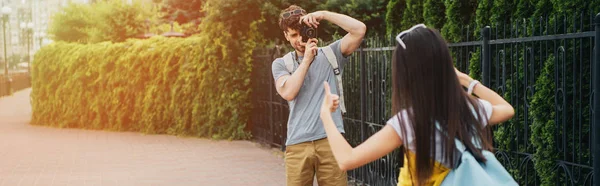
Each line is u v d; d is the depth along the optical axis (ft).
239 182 29.01
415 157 8.57
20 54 244.42
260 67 43.29
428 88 8.51
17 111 82.69
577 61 16.48
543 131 16.57
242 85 45.34
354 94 27.22
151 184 28.89
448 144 8.46
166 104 50.06
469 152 8.63
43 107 60.80
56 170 33.19
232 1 43.45
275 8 43.93
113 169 33.19
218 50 45.47
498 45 19.03
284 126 39.04
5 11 125.90
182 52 48.49
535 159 16.88
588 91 16.39
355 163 8.68
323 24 45.14
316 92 15.42
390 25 32.22
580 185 15.80
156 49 50.65
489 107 9.07
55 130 55.93
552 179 16.44
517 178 17.69
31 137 49.80
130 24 85.51
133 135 50.19
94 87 55.93
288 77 15.39
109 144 44.19
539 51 17.58
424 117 8.46
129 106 53.42
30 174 32.12
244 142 43.78
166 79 49.75
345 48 15.56
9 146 43.80
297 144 15.49
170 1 74.08
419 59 8.54
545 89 16.53
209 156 37.17
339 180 15.48
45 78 60.29
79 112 57.16
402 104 8.64
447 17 24.13
